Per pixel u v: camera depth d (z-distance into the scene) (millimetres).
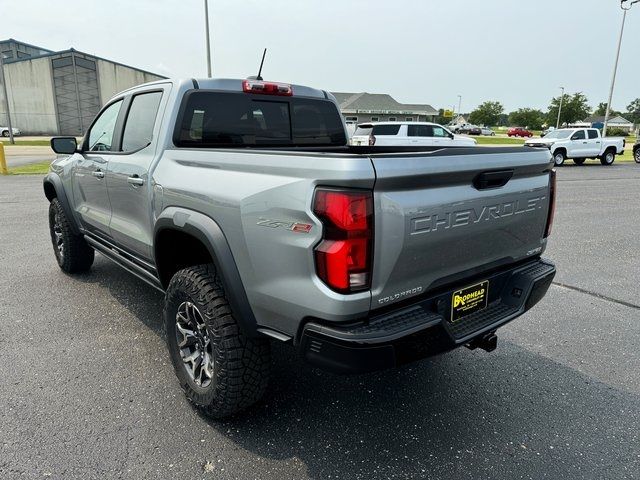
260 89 3477
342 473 2260
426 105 59906
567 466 2328
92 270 5273
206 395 2555
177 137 3031
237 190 2262
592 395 2979
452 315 2443
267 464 2311
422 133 18891
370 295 1983
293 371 3207
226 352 2389
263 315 2260
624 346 3662
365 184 1861
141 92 3402
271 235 2092
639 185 14391
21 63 47781
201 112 3152
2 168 14672
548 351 3576
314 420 2668
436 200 2117
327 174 1882
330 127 4086
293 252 2016
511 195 2533
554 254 6312
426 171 2023
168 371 3148
